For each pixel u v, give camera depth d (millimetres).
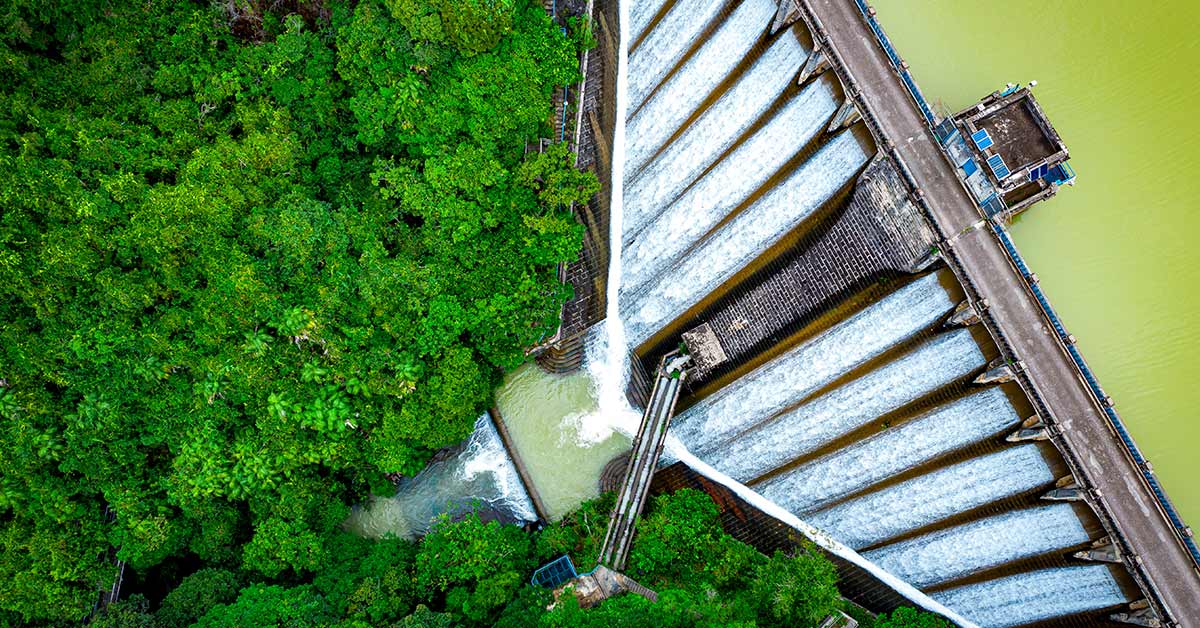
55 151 70562
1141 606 66000
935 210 68812
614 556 77250
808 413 80062
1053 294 70375
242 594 71562
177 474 74250
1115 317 69438
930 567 76875
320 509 78875
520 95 76625
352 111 78875
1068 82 71812
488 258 77688
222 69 76438
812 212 77250
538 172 77750
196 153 73312
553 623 65000
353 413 75438
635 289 88688
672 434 87625
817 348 78625
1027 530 71438
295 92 76812
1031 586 72500
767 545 82688
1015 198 68062
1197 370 67312
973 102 73062
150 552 75375
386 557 76250
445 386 75500
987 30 73562
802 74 74812
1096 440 66188
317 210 73812
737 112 81500
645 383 87750
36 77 71125
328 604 71500
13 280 68250
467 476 87375
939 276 70500
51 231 69250
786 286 79625
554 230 78812
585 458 87188
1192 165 68562
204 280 74188
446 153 76438
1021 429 69312
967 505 74000
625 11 88125
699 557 76500
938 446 74250
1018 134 66188
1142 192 69562
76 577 71750
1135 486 65500
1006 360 67250
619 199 88750
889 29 75000
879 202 72562
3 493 69875
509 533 79500
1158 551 65000
